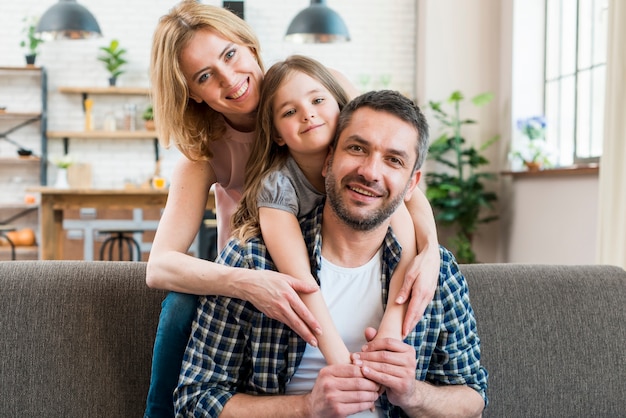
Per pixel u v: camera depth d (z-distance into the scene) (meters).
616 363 1.97
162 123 1.89
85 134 7.42
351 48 7.61
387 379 1.50
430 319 1.70
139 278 1.93
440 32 6.77
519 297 1.99
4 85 7.62
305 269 1.61
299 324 1.53
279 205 1.69
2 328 1.83
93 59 7.68
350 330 1.66
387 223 1.67
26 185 7.66
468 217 6.38
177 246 1.84
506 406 1.92
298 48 7.61
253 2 7.58
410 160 1.59
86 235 6.94
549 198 5.57
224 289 1.60
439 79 6.78
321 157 1.74
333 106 1.71
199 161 1.97
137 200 6.12
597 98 5.31
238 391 1.66
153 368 1.73
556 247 5.45
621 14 3.77
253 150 1.83
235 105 1.83
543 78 6.27
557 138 6.01
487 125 6.73
